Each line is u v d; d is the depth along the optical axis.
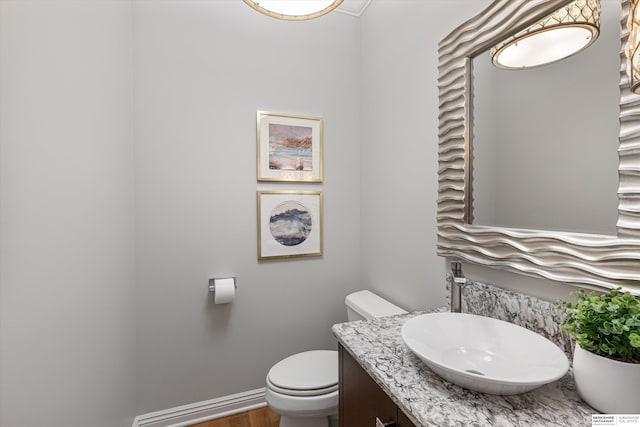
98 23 1.10
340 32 2.05
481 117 1.12
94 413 1.04
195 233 1.72
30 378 0.70
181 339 1.70
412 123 1.54
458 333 1.01
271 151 1.87
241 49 1.80
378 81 1.86
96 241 1.07
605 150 0.75
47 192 0.78
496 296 1.06
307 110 1.96
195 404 1.73
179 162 1.68
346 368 1.04
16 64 0.67
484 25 1.08
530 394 0.71
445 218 1.28
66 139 0.87
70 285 0.88
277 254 1.89
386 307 1.64
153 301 1.64
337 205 2.06
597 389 0.61
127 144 1.47
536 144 0.92
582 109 0.80
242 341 1.83
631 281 0.70
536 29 0.92
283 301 1.93
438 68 1.31
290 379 1.38
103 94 1.15
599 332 0.63
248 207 1.83
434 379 0.77
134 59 1.58
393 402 0.76
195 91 1.70
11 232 0.65
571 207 0.83
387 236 1.78
